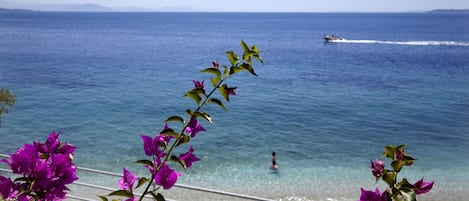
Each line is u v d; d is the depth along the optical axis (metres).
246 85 51.84
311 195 18.92
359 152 26.42
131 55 87.75
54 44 110.81
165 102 41.41
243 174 21.58
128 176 2.65
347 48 112.81
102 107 38.50
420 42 134.25
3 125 30.92
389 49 109.56
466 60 82.44
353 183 20.61
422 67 71.62
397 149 2.38
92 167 22.36
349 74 62.94
